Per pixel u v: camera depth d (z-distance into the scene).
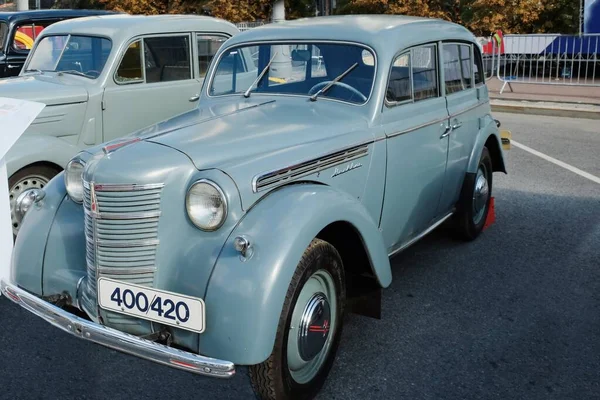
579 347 3.98
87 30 6.73
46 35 7.13
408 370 3.72
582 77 15.20
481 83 5.83
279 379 3.06
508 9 16.73
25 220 3.72
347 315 4.40
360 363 3.79
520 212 6.69
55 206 3.67
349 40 4.25
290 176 3.32
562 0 17.23
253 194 3.11
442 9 17.72
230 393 3.48
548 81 14.63
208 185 2.99
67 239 3.54
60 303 3.43
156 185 3.02
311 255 3.15
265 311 2.86
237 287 2.88
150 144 3.29
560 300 4.64
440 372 3.70
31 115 3.88
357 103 4.09
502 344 4.02
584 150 9.50
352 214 3.36
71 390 3.49
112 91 6.45
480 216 5.96
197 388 3.53
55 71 6.82
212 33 7.36
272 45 4.54
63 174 3.91
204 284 2.96
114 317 3.15
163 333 3.04
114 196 3.04
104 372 3.68
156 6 17.97
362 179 3.87
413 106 4.42
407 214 4.50
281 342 3.01
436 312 4.45
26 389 3.50
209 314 2.91
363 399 3.43
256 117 3.89
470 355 3.89
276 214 3.05
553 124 11.66
